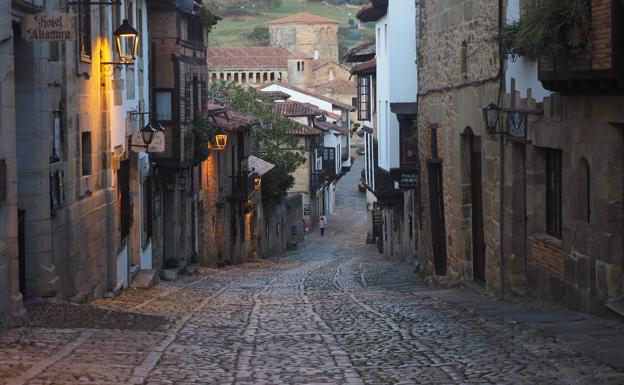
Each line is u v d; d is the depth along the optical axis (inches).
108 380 436.8
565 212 685.9
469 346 544.4
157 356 518.3
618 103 582.2
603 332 552.4
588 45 570.9
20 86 683.4
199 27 1585.9
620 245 603.2
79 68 823.7
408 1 1485.0
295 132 3275.1
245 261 2132.1
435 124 1153.4
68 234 776.3
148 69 1330.0
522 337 553.3
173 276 1320.1
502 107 826.8
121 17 1071.0
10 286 598.9
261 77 6013.8
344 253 2566.4
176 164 1339.8
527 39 654.5
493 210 876.0
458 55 1011.3
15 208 599.8
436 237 1179.3
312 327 685.3
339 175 4124.0
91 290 873.5
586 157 639.1
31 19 647.8
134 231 1157.7
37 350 518.3
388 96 1531.7
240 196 1948.8
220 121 1870.1
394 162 1576.0
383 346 565.6
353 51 2133.4
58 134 762.2
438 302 840.9
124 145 1077.8
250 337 622.8
